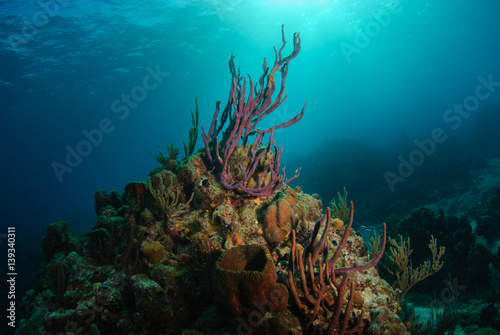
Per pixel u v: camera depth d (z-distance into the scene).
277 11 28.11
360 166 19.72
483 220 9.01
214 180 4.09
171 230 3.86
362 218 14.71
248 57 40.03
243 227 3.69
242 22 28.58
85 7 19.53
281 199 3.62
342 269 2.58
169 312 2.90
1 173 62.34
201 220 3.84
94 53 25.56
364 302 3.13
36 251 16.41
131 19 22.66
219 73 42.72
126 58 28.28
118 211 5.29
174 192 4.34
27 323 3.42
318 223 2.73
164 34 26.44
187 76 39.53
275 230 3.46
